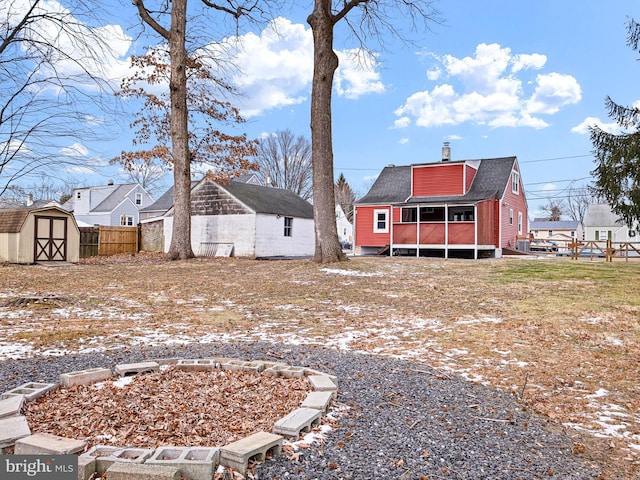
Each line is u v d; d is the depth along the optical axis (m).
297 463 2.84
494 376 5.00
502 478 2.81
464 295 10.79
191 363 4.94
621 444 3.41
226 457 2.72
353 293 11.03
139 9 17.89
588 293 10.91
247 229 23.41
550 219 76.56
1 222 17.97
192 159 22.33
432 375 4.94
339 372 4.90
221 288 11.77
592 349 6.19
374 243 25.80
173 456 2.70
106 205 42.19
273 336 6.83
